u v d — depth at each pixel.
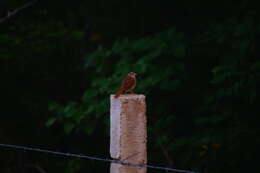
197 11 15.48
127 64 11.38
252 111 12.60
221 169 12.65
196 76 13.52
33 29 15.31
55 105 11.41
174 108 13.79
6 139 15.45
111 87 10.85
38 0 14.98
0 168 15.22
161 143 11.88
